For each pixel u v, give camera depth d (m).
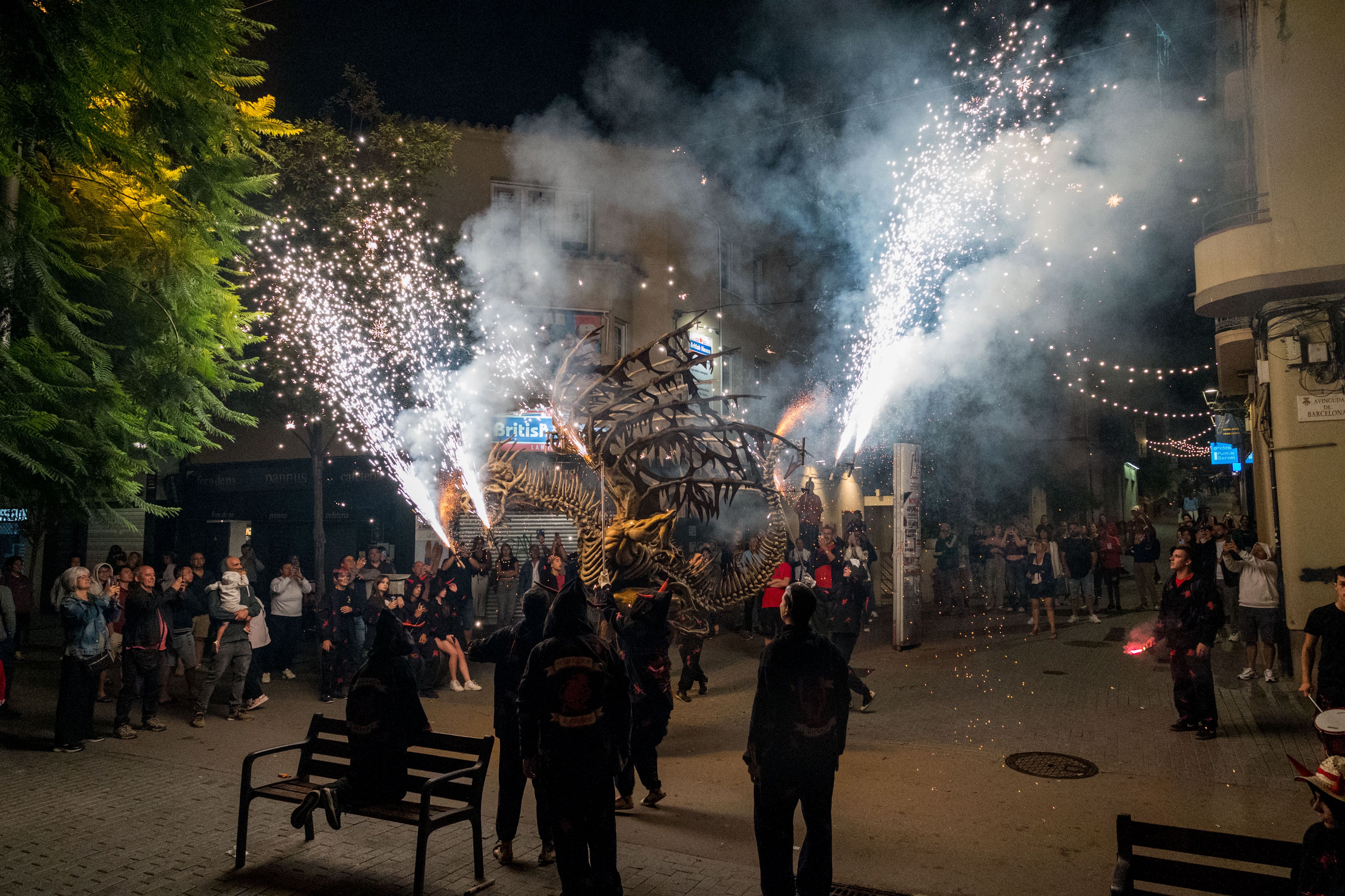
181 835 5.83
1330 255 9.85
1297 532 10.48
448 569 11.79
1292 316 10.46
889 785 7.05
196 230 5.87
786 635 4.64
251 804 6.51
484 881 5.08
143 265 5.78
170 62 4.56
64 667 8.30
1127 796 6.73
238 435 19.12
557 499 8.79
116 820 6.15
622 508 8.57
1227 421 22.52
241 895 4.88
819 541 15.06
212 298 6.35
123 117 4.91
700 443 9.15
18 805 6.48
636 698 6.59
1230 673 11.73
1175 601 8.69
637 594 7.98
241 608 9.71
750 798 6.84
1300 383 10.48
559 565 13.03
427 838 4.86
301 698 11.05
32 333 4.99
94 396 5.07
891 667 12.55
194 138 5.52
